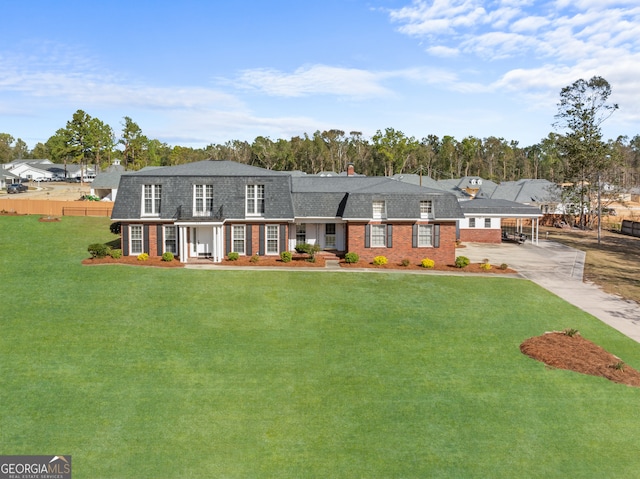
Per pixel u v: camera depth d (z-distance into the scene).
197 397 17.31
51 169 152.38
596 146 72.56
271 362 20.23
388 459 14.14
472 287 31.94
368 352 21.42
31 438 14.73
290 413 16.41
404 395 17.75
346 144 158.50
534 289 32.12
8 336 22.22
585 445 15.01
